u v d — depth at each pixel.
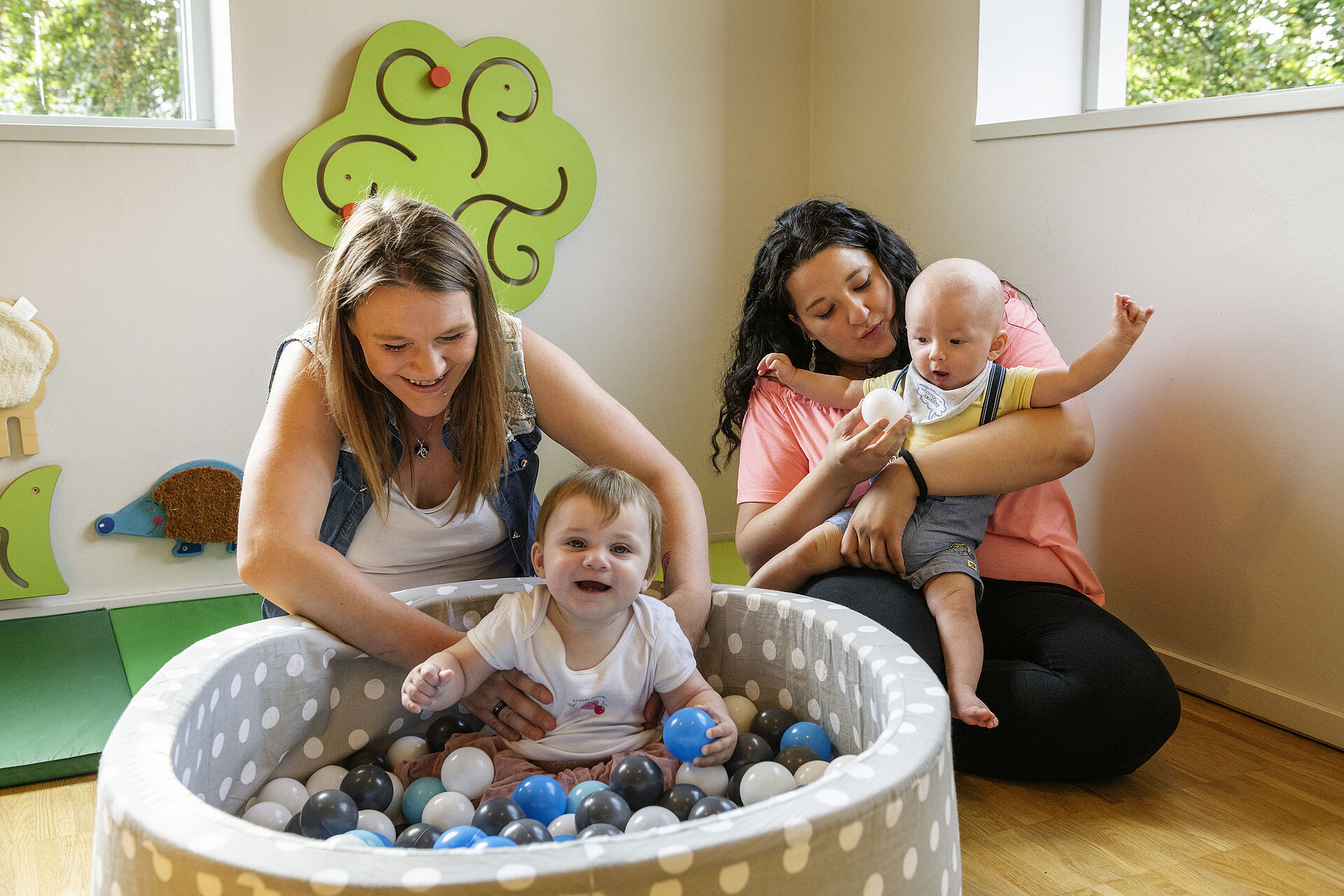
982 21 2.22
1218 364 1.77
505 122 2.60
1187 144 1.79
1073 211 2.03
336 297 1.24
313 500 1.31
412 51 2.50
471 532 1.49
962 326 1.52
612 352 2.82
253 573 1.26
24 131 2.27
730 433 1.96
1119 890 1.24
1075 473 2.06
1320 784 1.51
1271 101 1.65
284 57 2.43
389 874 0.76
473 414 1.37
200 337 2.46
